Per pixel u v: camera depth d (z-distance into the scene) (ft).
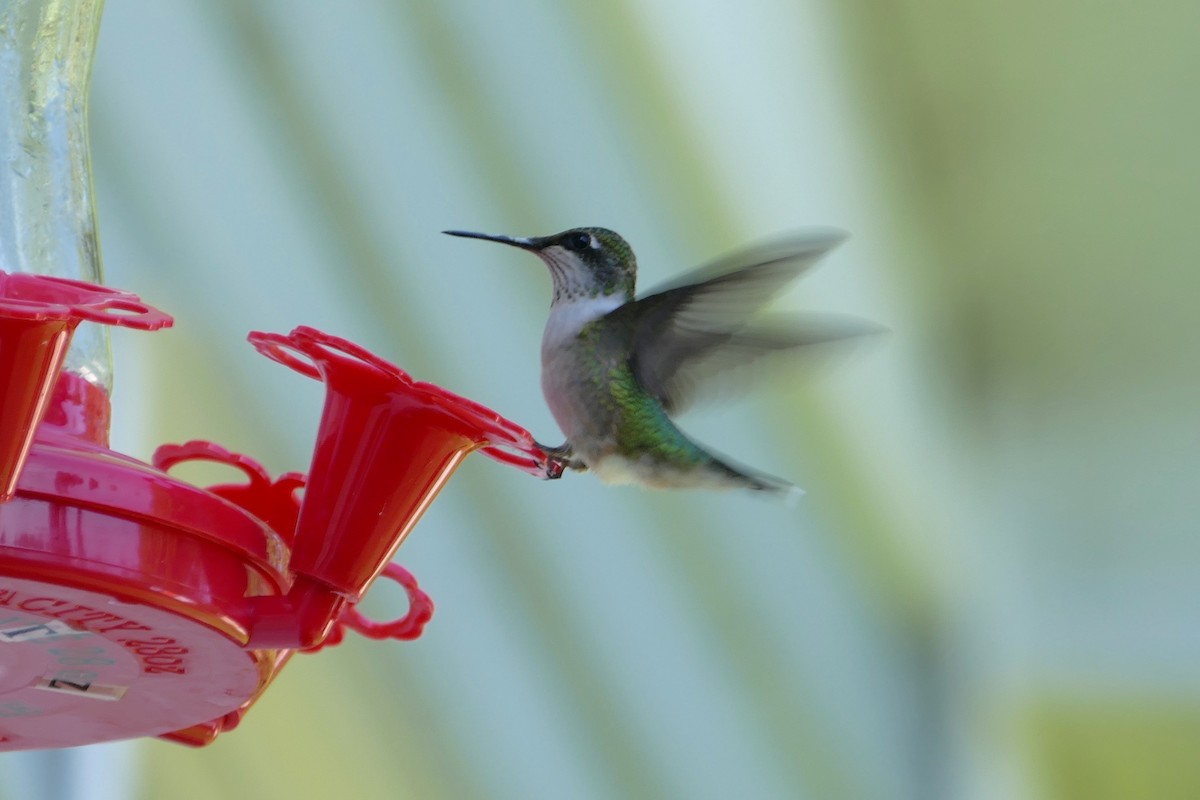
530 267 34.58
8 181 18.37
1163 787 37.70
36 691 16.78
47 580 14.12
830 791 38.75
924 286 35.88
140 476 14.80
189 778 34.24
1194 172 33.91
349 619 18.70
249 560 15.70
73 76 19.34
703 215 34.01
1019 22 33.30
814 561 38.17
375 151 33.60
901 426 36.73
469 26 33.17
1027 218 35.04
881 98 34.04
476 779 36.99
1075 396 36.47
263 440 33.30
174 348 32.68
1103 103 33.91
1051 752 38.32
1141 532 37.04
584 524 37.55
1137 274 35.24
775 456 36.88
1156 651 37.24
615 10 32.78
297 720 35.65
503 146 33.73
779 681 38.65
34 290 13.73
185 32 32.58
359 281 33.99
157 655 15.90
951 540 37.70
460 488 37.27
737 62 33.17
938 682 38.52
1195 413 35.53
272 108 33.12
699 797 38.55
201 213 32.81
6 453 13.14
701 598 38.24
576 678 37.93
